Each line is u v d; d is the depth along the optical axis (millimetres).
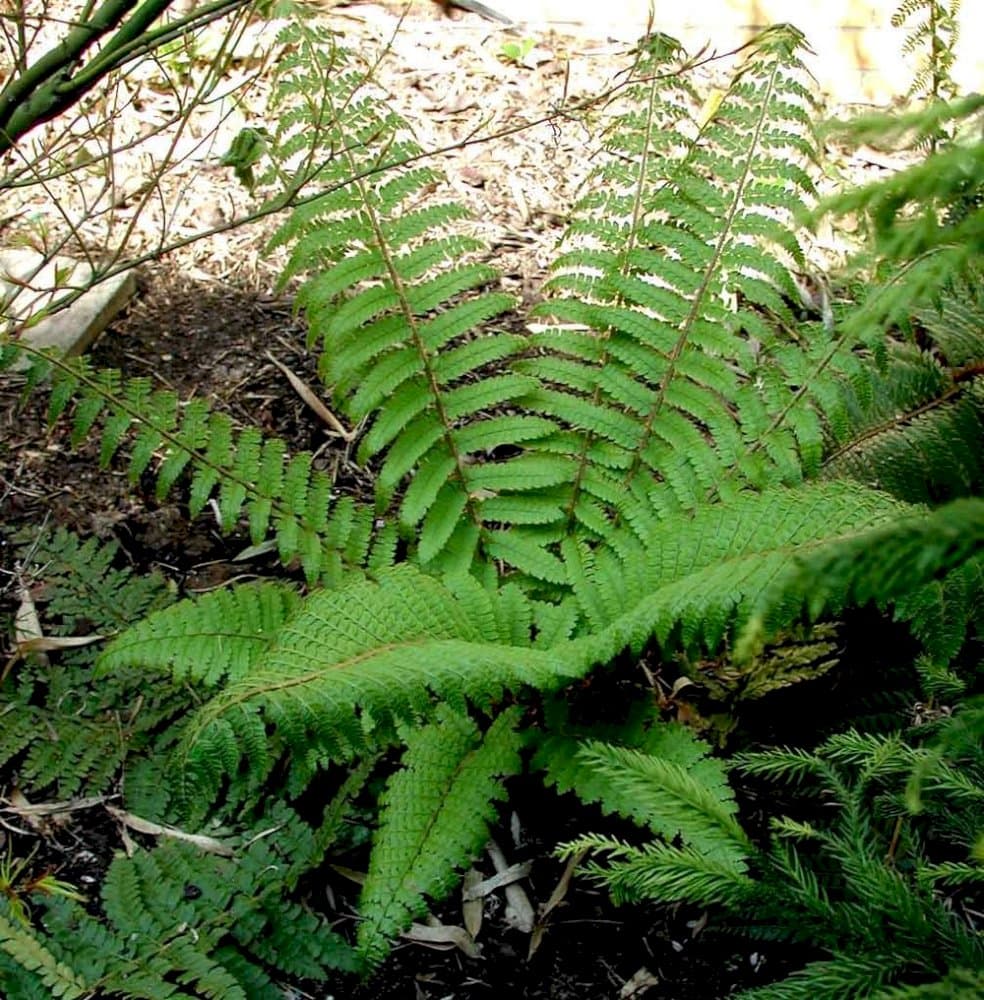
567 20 4219
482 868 2188
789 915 1788
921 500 2447
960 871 1714
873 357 2729
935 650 2002
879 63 3949
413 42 4148
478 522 2531
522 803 2289
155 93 3803
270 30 3934
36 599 2504
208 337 3191
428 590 2152
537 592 2498
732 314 2529
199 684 2291
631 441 2527
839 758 2240
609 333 2584
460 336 3250
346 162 2557
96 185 3502
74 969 1809
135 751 2225
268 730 2186
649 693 2229
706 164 2617
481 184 3693
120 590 2410
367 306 2469
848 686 2412
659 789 1861
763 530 2107
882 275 2354
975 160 785
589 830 2256
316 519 2432
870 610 2443
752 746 2334
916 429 2500
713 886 1791
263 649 2115
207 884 1964
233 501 2379
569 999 2006
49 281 3154
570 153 3824
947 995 1340
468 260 3453
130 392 2396
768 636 1959
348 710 1742
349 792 2107
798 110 2588
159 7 1965
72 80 2053
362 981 1912
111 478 2805
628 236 2607
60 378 2365
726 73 4035
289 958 1916
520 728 2295
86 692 2289
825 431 2609
